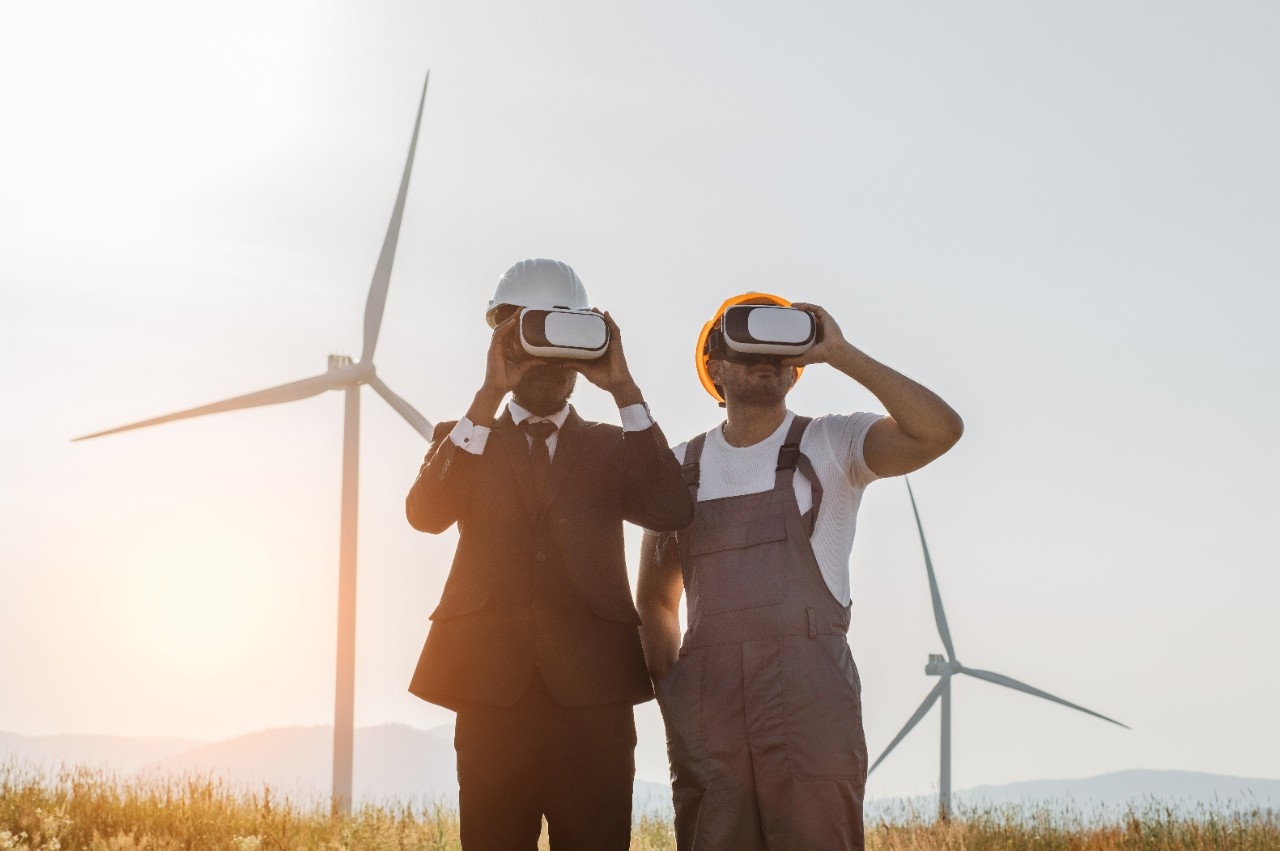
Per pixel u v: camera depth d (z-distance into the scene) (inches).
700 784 176.6
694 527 184.4
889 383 173.5
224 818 375.9
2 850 302.0
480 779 169.5
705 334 198.2
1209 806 434.6
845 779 172.6
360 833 359.3
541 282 189.2
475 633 170.7
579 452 178.5
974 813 445.1
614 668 172.4
